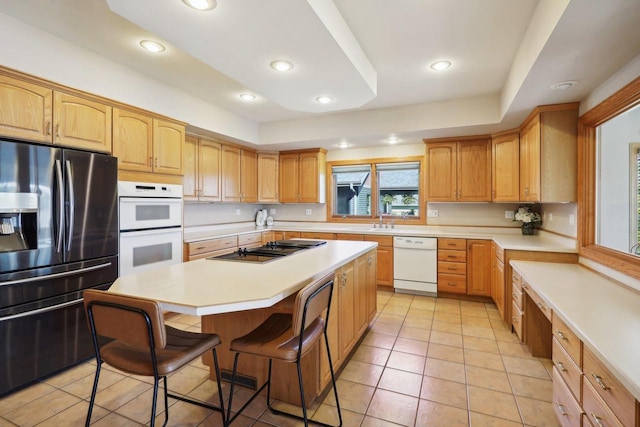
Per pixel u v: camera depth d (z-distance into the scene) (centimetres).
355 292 264
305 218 557
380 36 226
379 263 448
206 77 308
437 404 198
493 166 395
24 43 214
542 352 257
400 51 249
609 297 175
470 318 344
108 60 267
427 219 477
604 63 199
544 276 224
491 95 348
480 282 396
